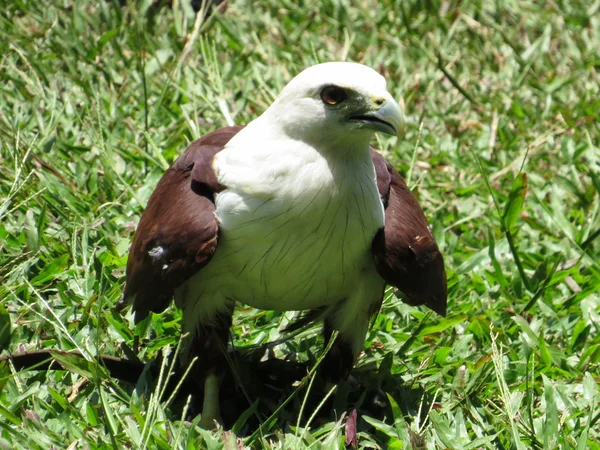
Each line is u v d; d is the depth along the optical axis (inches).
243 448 318.7
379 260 334.6
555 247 485.7
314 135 318.7
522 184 437.1
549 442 328.2
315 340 401.7
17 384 339.0
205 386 351.3
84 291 410.0
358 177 325.7
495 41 710.5
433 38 699.4
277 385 376.5
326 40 686.5
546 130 601.3
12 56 599.8
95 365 325.7
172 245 327.6
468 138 589.6
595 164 550.3
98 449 311.0
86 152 513.3
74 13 652.1
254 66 595.8
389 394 354.6
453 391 363.9
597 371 394.0
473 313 429.7
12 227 441.4
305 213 319.9
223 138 361.7
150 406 309.9
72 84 579.5
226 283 341.7
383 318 414.9
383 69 649.6
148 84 590.6
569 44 711.7
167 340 386.3
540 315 430.6
